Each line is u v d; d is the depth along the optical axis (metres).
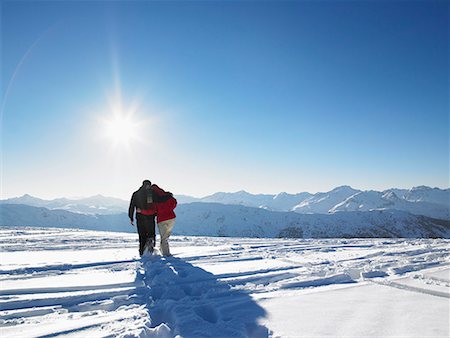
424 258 5.94
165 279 4.25
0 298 3.41
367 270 4.77
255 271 4.82
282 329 2.57
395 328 2.56
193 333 2.47
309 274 4.58
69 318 2.94
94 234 12.70
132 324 2.71
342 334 2.46
